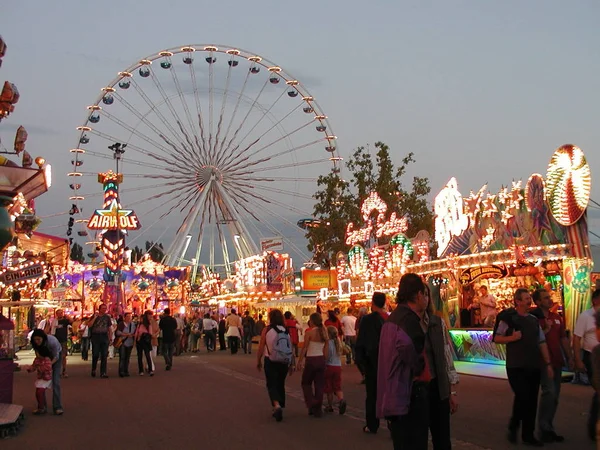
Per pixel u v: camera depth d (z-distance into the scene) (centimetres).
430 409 689
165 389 1656
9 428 1048
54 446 962
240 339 3600
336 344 1235
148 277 4922
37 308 4456
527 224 1967
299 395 1505
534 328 913
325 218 4634
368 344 1009
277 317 1212
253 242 5153
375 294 1041
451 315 2261
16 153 1172
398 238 2842
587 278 1744
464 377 1725
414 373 618
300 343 3216
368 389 1025
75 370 2291
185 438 1005
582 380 1508
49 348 1259
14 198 1188
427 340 685
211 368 2323
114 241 4469
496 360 1916
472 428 1032
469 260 2095
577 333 972
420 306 643
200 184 5188
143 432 1062
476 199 2212
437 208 2447
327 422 1139
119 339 2028
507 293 2097
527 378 905
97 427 1114
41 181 1188
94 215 4453
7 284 2158
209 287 5450
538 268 1953
